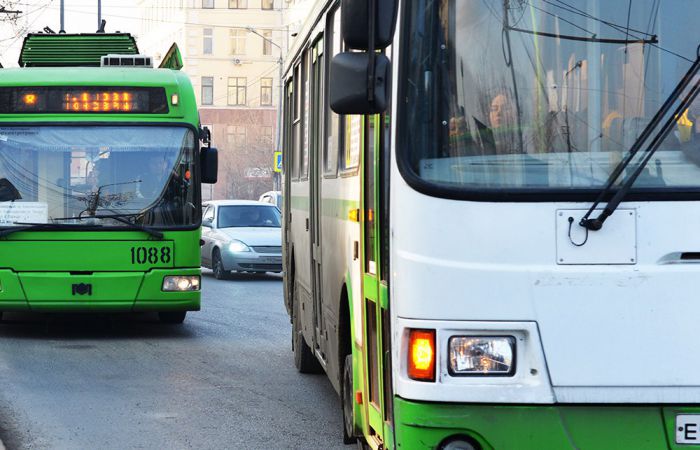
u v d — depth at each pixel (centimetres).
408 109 518
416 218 508
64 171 1398
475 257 500
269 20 9962
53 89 1405
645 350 495
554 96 513
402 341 509
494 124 512
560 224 498
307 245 1004
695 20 514
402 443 508
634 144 509
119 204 1402
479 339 498
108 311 1402
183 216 1416
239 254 2531
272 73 10006
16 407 962
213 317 1720
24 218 1386
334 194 802
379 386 589
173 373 1158
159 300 1402
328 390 1057
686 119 508
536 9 518
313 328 954
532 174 508
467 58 518
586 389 495
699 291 496
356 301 685
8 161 1395
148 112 1421
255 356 1287
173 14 10306
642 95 512
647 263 497
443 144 513
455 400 496
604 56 514
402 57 520
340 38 773
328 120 852
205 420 912
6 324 1608
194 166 1425
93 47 1625
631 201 500
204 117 9919
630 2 516
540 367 495
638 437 496
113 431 867
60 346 1364
